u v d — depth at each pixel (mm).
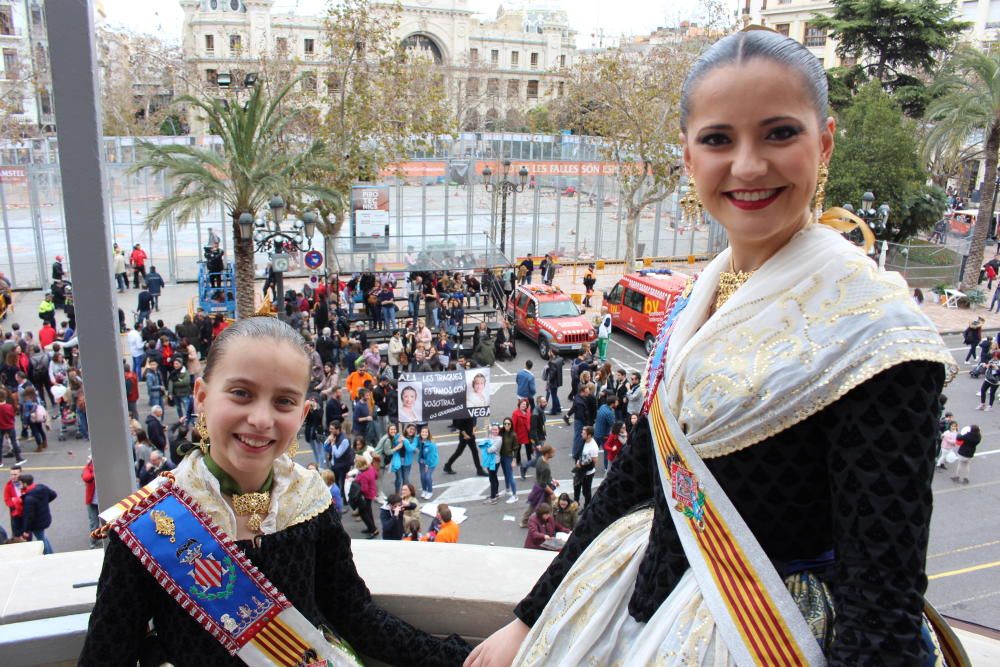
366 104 28594
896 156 35688
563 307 26094
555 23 104188
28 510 11820
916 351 1259
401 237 30281
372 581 2709
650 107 31422
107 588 2041
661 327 1851
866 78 42250
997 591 12797
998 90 31188
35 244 30656
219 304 26875
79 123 2760
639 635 1618
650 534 1732
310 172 26375
